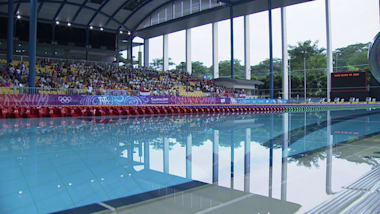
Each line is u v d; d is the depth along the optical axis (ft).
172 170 12.94
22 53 98.43
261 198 9.10
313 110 75.66
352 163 14.06
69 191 10.07
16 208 8.49
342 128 30.63
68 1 89.45
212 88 97.50
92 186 10.63
